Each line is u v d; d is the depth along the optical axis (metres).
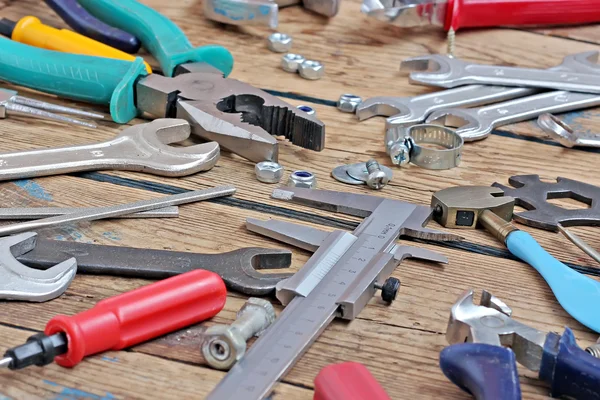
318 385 0.45
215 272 0.52
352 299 0.50
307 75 0.70
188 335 0.50
